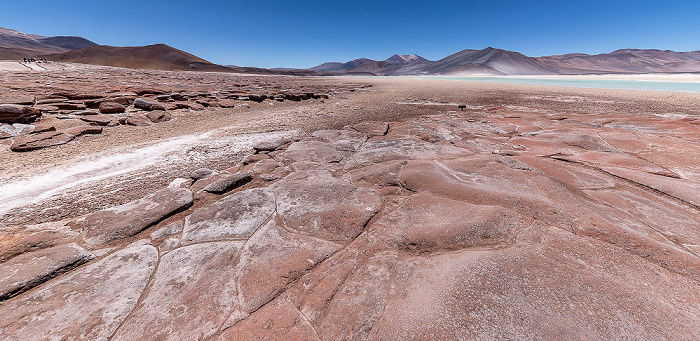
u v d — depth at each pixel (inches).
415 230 105.0
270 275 84.1
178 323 68.8
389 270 85.4
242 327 67.9
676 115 388.5
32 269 84.4
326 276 83.7
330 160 195.2
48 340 64.2
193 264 88.9
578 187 142.2
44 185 155.5
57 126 287.0
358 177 159.6
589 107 483.5
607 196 132.0
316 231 106.9
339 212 120.0
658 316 65.4
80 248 96.5
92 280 81.6
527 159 187.6
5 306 72.2
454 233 101.0
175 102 460.1
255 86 909.2
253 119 375.9
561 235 98.1
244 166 188.1
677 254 86.5
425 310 69.3
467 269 82.6
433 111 451.2
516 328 63.2
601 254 87.5
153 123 334.6
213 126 327.6
